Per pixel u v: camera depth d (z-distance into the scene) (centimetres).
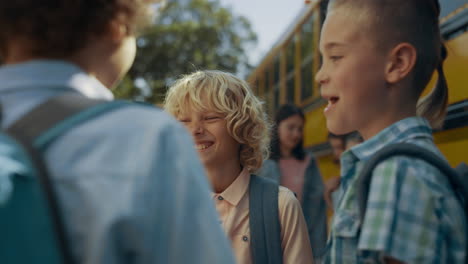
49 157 74
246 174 177
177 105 180
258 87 856
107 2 85
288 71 643
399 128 118
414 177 103
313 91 520
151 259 73
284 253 165
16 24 81
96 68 90
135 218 71
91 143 75
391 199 102
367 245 101
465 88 235
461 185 106
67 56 86
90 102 80
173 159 78
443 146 260
